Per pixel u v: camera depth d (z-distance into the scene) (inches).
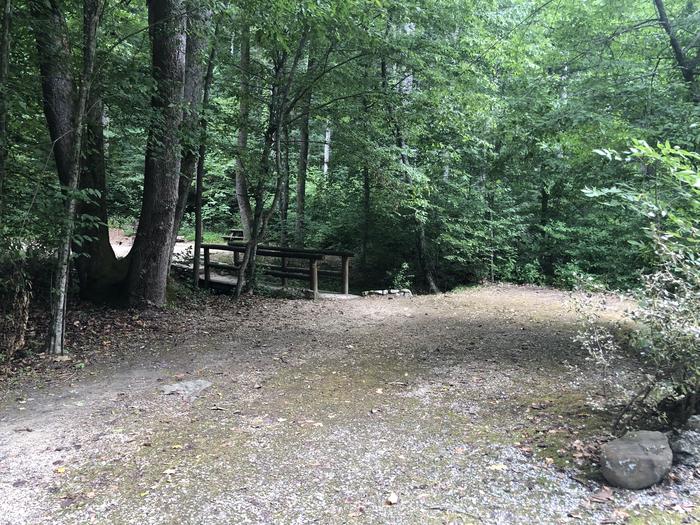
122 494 112.4
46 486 116.7
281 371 211.3
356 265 582.9
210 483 116.5
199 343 259.8
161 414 162.7
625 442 113.6
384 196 450.6
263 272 451.2
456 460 125.8
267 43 339.0
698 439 115.3
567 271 509.7
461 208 524.4
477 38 453.7
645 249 172.9
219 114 369.7
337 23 314.8
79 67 272.8
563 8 366.0
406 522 99.4
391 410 163.6
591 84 292.0
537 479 114.2
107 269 321.4
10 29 219.8
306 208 636.7
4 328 219.5
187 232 837.2
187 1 275.4
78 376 204.4
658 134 241.3
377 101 415.2
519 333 277.9
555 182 486.6
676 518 95.4
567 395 171.6
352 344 259.9
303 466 124.4
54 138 276.4
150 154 308.5
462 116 425.7
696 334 108.1
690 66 283.0
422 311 355.3
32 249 244.4
